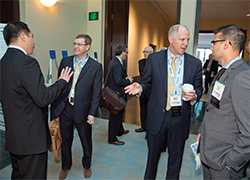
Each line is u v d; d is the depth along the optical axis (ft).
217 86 3.76
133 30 23.75
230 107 3.52
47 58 10.18
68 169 6.56
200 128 4.64
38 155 4.31
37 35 9.45
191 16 10.89
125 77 9.15
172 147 5.22
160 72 5.05
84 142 6.41
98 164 7.47
